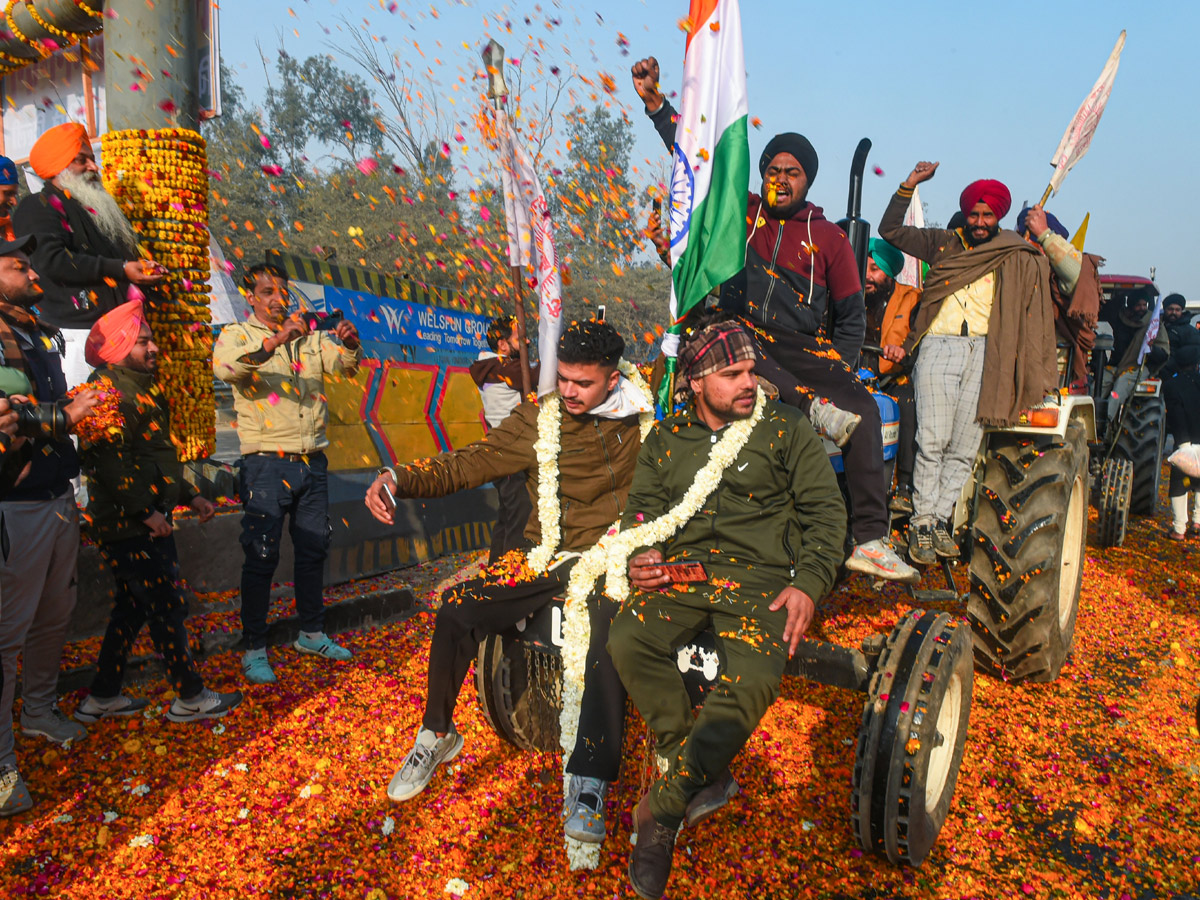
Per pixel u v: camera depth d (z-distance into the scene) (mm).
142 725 3746
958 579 6230
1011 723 3969
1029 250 4184
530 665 3391
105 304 5074
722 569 2637
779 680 2436
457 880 2709
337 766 3459
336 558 6062
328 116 17234
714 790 2465
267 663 4344
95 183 4785
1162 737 3896
